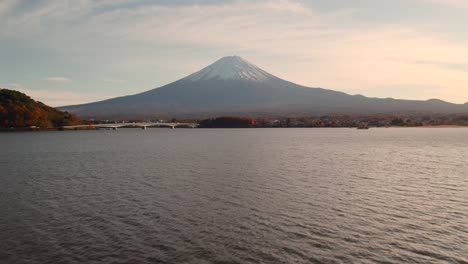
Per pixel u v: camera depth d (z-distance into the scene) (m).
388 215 35.81
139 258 26.30
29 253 27.11
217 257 26.44
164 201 40.84
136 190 46.62
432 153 95.94
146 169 65.00
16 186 49.66
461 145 124.25
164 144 132.88
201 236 30.16
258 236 30.22
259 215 35.62
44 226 32.50
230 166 68.50
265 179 54.31
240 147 116.25
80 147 119.62
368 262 25.81
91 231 31.27
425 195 44.19
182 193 44.81
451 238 29.89
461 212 36.91
